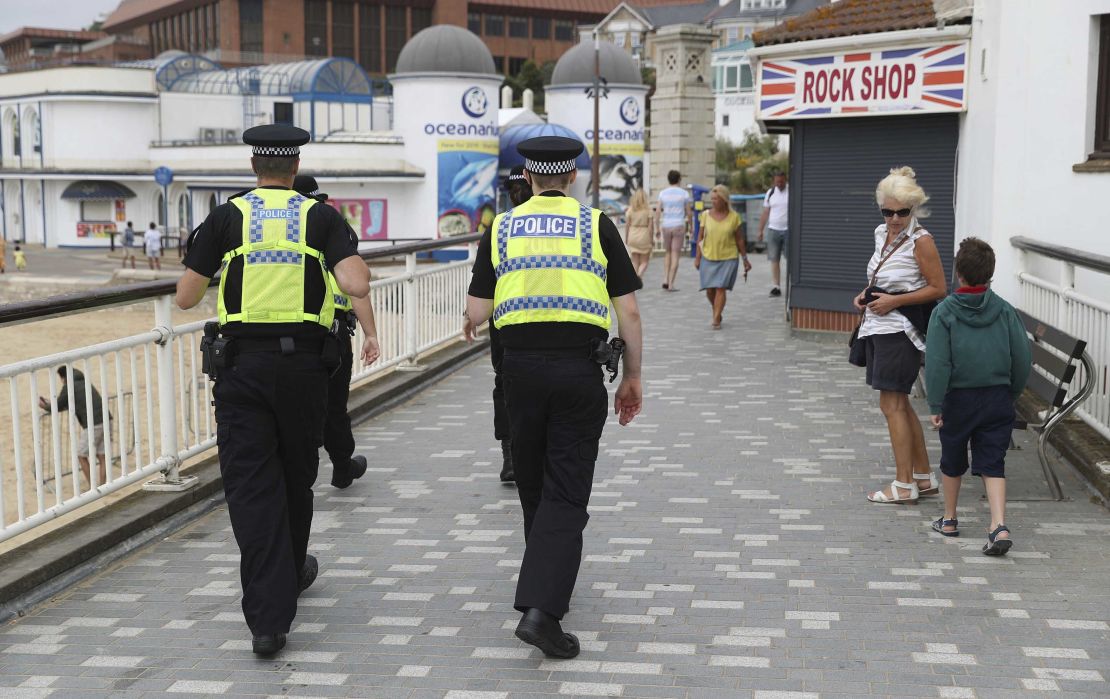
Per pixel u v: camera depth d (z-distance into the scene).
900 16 13.46
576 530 5.31
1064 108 10.72
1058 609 5.74
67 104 67.75
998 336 6.61
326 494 8.26
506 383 5.47
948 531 6.96
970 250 6.66
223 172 62.06
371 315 5.80
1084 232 10.59
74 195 67.31
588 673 5.12
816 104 14.01
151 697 4.99
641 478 8.51
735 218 16.09
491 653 5.39
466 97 52.97
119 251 66.88
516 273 5.38
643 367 13.32
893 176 7.44
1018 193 10.99
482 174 53.62
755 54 14.34
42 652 5.50
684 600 6.00
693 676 5.06
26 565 6.24
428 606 6.01
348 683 5.09
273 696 4.98
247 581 5.43
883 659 5.19
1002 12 10.93
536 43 141.75
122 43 123.88
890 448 9.28
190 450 8.04
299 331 5.55
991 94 11.34
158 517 7.36
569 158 5.48
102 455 12.73
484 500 8.05
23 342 35.62
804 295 15.04
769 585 6.19
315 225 5.62
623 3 133.88
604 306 5.40
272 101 69.38
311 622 5.81
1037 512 7.39
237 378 5.50
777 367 13.16
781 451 9.27
